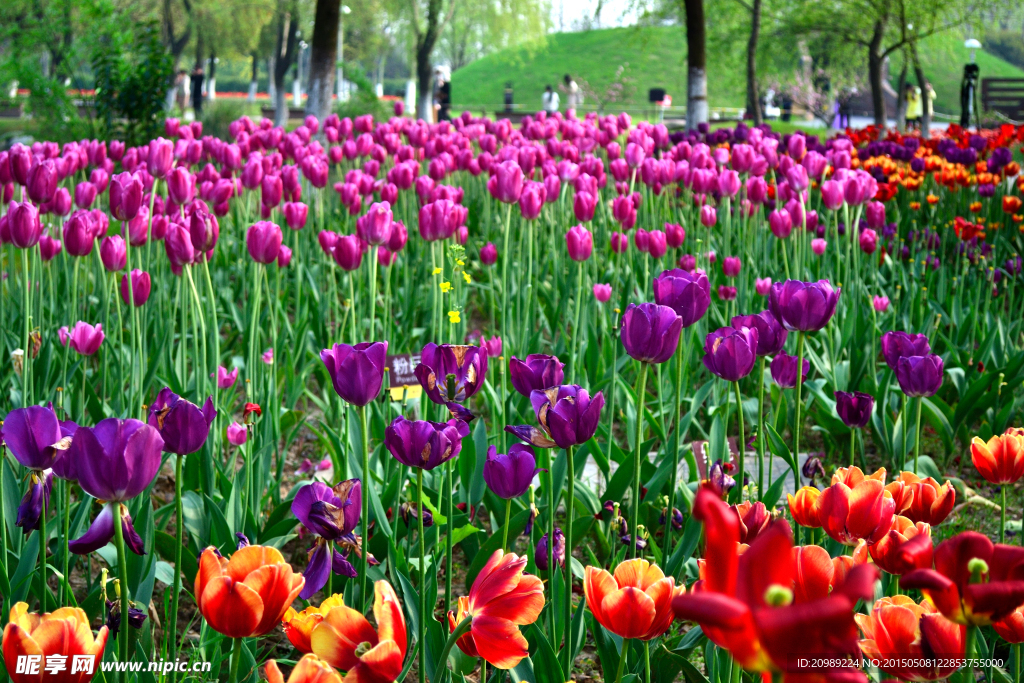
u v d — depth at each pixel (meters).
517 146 7.41
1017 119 30.06
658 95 39.59
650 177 5.95
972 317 5.06
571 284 4.98
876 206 5.49
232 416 4.48
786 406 4.05
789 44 25.30
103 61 12.86
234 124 8.47
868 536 1.53
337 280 6.21
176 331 5.23
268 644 2.71
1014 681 1.86
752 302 5.33
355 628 1.27
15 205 2.86
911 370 2.59
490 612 1.47
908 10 21.19
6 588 2.13
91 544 1.37
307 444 4.52
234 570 1.28
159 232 4.21
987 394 3.98
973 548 1.06
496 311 6.30
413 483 2.88
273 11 38.75
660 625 1.53
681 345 2.60
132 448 1.35
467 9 33.03
